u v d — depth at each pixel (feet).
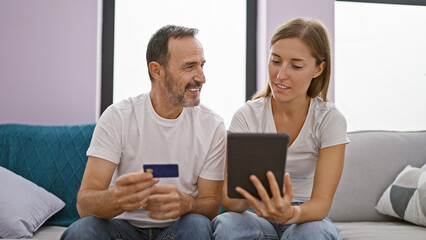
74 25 8.58
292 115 5.17
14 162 6.84
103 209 4.49
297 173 5.25
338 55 9.55
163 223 5.13
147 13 9.36
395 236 5.46
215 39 9.58
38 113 8.43
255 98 5.54
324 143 4.95
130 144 5.22
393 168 7.00
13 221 5.78
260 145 3.72
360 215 6.78
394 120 9.62
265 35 8.82
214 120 5.49
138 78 9.30
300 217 4.27
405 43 9.68
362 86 9.57
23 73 8.43
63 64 8.53
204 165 5.32
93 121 8.55
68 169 6.81
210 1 9.56
